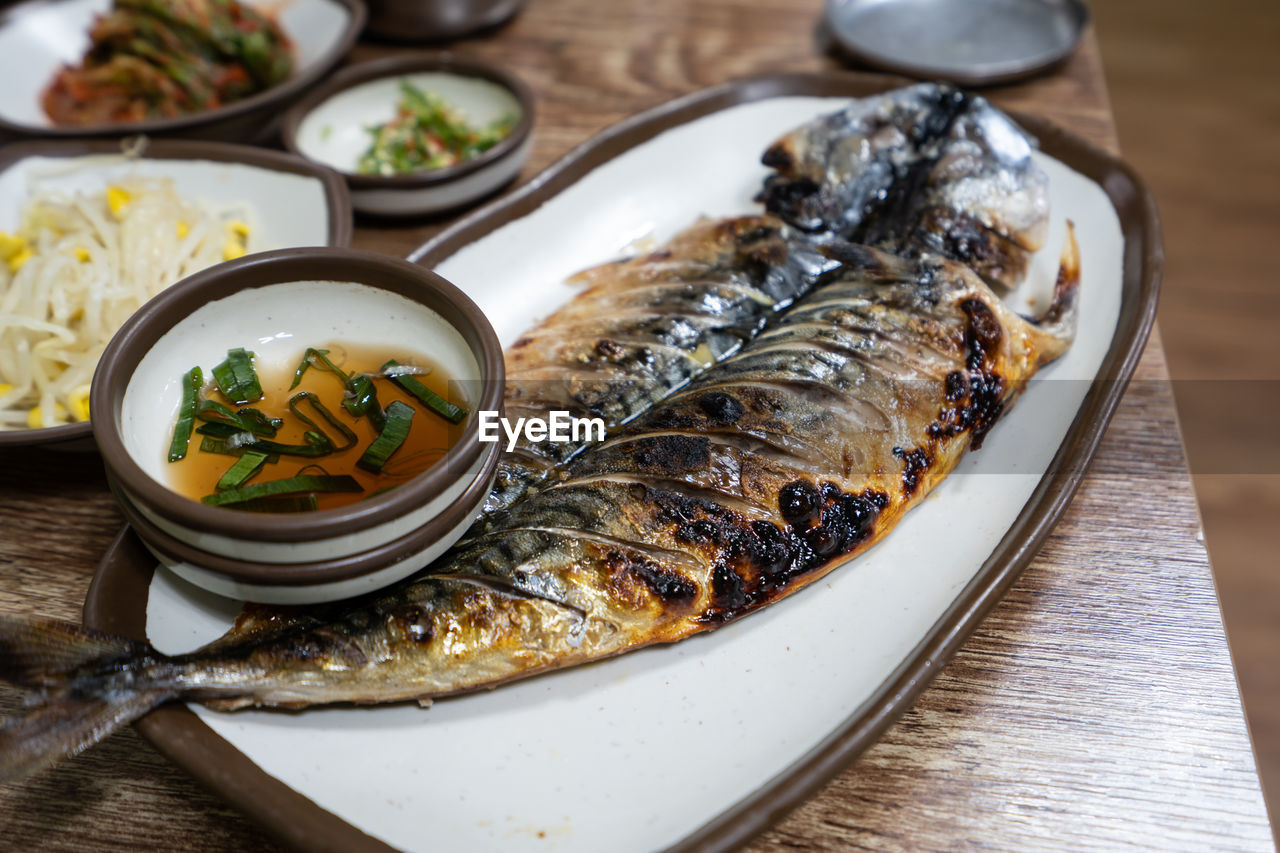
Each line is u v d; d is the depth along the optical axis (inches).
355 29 22.6
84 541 17.8
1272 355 29.7
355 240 21.4
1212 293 30.7
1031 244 19.9
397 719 15.9
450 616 15.8
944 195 19.9
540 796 15.4
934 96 21.0
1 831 15.7
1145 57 35.7
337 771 15.5
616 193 21.2
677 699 16.2
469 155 22.0
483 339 16.0
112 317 18.9
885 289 18.5
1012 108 23.1
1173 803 15.7
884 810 15.7
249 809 14.9
